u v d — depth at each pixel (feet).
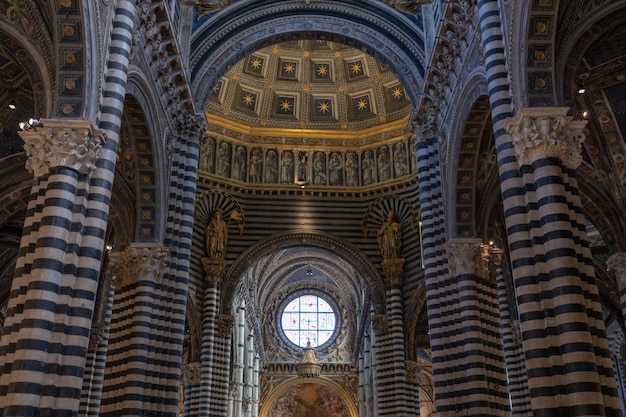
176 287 68.95
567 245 43.19
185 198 72.95
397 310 115.75
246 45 85.15
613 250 72.23
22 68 59.26
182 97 74.18
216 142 121.39
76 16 47.44
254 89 124.57
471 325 65.26
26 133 46.06
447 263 70.33
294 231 120.57
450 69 69.15
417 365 114.32
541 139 45.65
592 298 43.80
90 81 48.08
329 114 126.72
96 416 88.58
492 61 51.29
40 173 45.44
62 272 43.52
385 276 118.83
